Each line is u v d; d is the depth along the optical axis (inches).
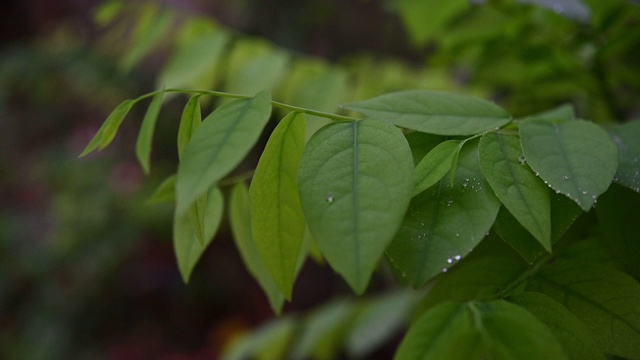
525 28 19.8
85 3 92.2
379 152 12.4
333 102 21.4
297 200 13.5
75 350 85.7
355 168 12.4
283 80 22.5
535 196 12.8
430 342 12.0
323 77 21.9
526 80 21.5
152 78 83.7
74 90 88.8
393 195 12.0
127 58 23.1
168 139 86.4
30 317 85.7
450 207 12.7
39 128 96.0
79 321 86.8
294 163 13.5
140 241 86.7
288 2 76.8
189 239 15.0
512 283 13.7
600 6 18.4
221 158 11.8
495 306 12.2
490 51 20.6
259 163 13.1
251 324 90.1
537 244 13.2
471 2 19.7
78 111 94.5
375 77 27.2
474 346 12.0
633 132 14.5
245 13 76.9
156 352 88.5
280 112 23.1
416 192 12.9
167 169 87.7
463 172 13.1
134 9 24.7
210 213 15.2
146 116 13.6
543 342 11.9
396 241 12.5
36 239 87.7
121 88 85.2
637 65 19.5
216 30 23.3
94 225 84.5
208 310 93.5
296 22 76.5
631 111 25.1
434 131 13.8
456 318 12.1
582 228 14.7
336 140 12.7
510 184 12.9
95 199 85.4
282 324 28.3
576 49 19.8
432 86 27.7
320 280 89.0
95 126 92.7
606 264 14.3
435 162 13.3
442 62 21.4
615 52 19.1
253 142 11.9
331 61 75.8
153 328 91.6
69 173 88.2
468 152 13.4
